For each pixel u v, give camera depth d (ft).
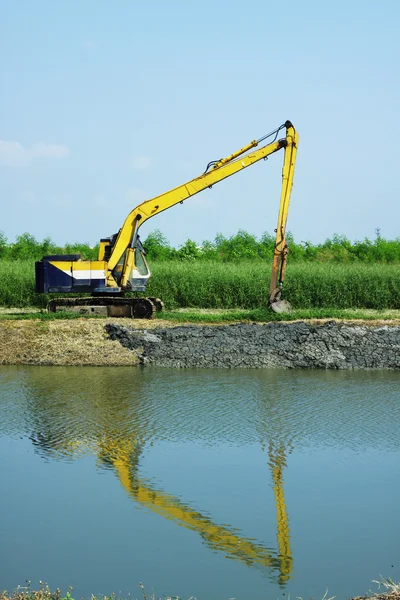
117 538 32.68
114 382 63.67
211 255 143.74
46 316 81.56
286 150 81.71
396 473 40.52
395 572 29.22
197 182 83.76
